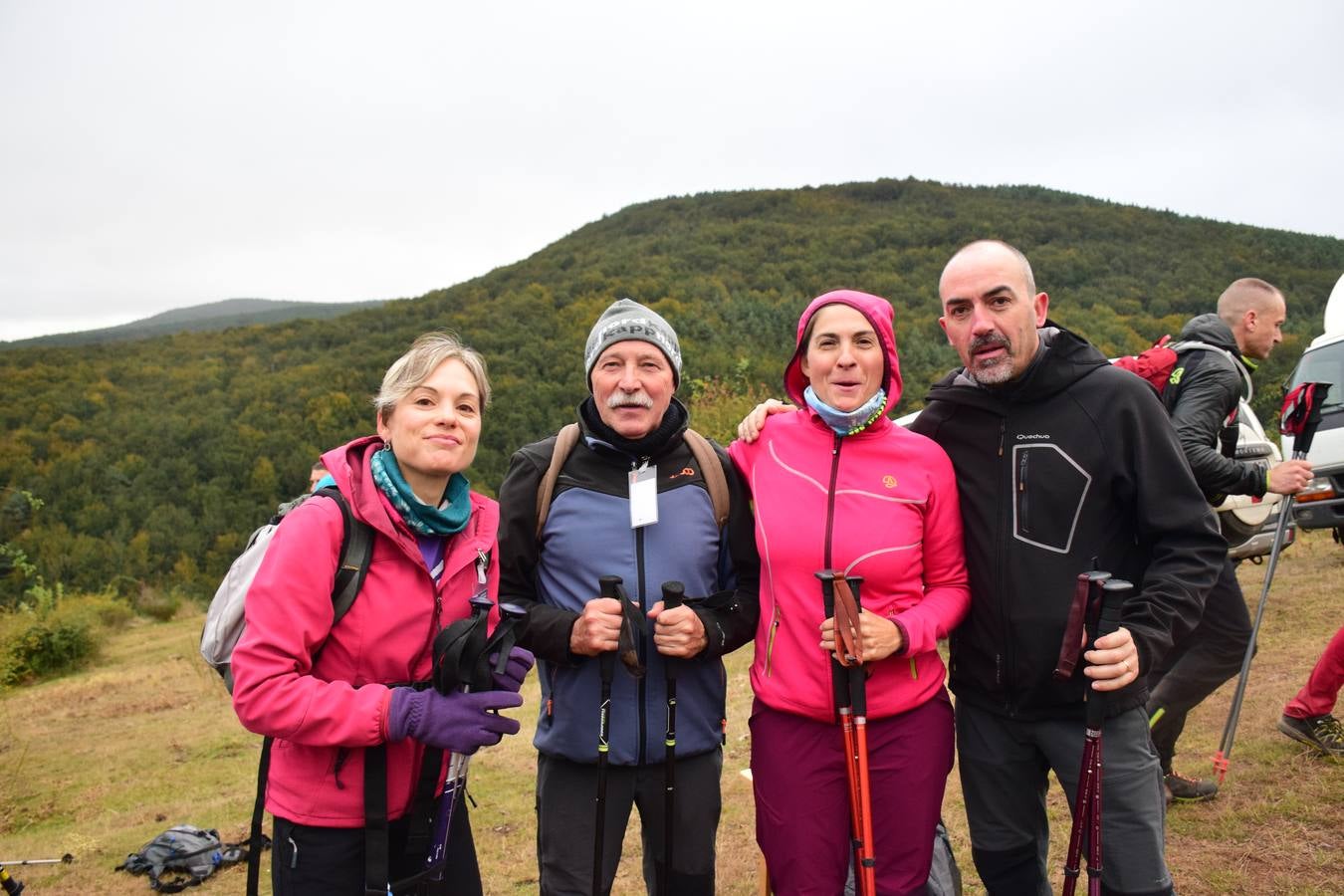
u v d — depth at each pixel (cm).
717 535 245
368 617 188
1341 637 365
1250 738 408
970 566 236
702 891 238
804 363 253
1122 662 196
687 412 251
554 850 231
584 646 216
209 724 839
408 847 190
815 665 225
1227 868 301
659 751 229
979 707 239
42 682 1267
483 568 206
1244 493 316
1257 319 388
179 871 450
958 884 261
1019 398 230
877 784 226
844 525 226
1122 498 221
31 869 473
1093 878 201
